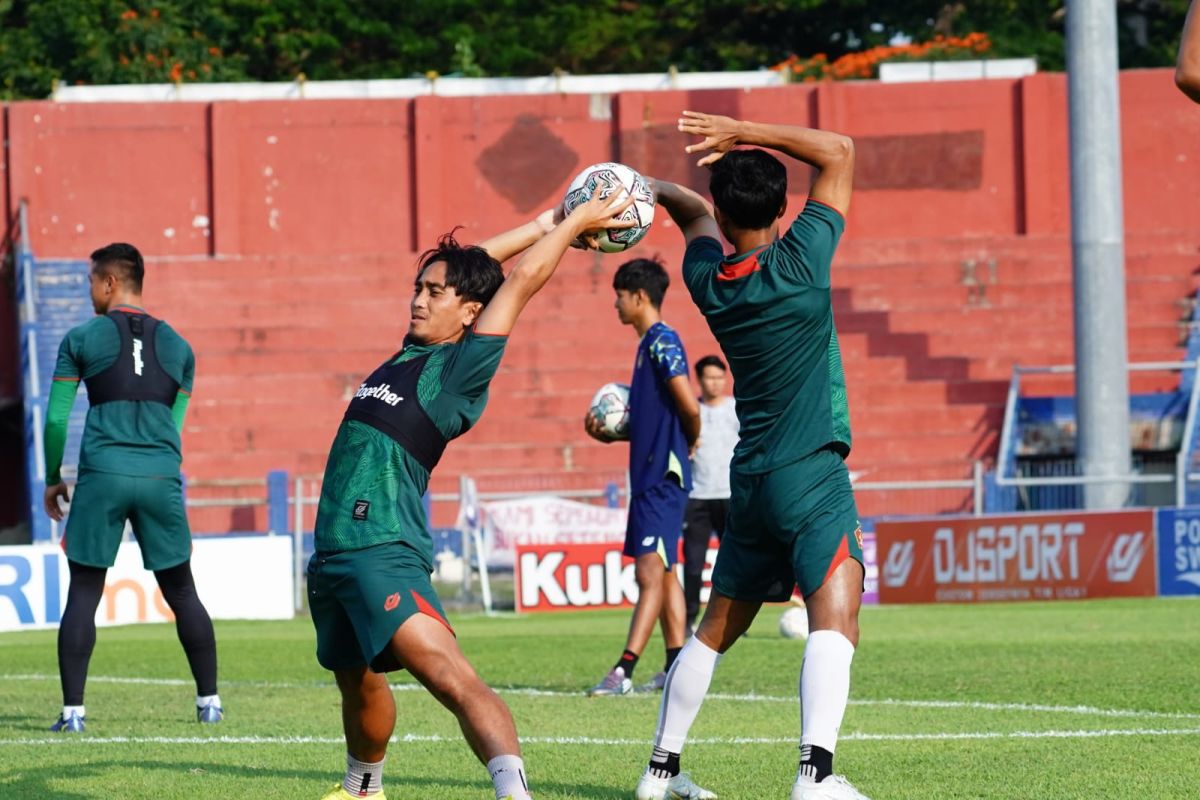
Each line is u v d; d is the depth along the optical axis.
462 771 21.31
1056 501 73.69
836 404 17.69
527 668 37.47
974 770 20.64
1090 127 77.00
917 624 49.59
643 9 147.62
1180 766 20.88
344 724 17.38
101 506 26.27
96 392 26.66
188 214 111.06
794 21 153.00
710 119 18.03
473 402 16.42
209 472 93.75
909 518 64.19
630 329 102.31
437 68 141.88
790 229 17.81
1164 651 38.00
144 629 55.62
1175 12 146.88
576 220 16.67
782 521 17.47
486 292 16.73
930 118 112.31
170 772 21.19
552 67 146.12
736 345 17.70
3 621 55.56
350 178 112.31
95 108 110.38
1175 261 105.31
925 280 106.00
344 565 15.81
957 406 95.00
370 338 102.69
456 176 112.75
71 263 106.88
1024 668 34.56
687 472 30.80
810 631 17.27
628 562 63.81
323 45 136.88
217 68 131.00
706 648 18.66
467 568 67.06
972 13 146.25
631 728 25.62
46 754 23.02
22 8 138.50
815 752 16.69
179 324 103.12
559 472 89.25
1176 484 73.12
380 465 15.98
